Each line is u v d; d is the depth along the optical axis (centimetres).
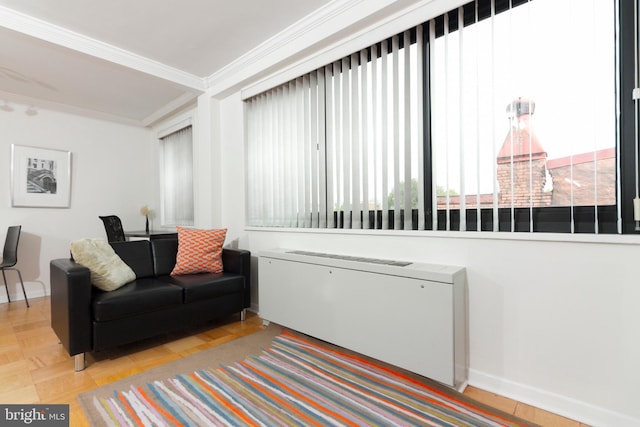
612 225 143
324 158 253
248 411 151
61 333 198
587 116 147
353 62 230
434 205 192
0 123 354
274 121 295
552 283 154
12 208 361
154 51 281
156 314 223
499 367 169
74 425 141
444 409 154
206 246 286
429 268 177
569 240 148
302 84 270
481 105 175
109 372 189
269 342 234
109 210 439
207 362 201
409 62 203
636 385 135
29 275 370
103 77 322
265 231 300
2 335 248
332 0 216
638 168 137
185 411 150
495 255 170
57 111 394
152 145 483
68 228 401
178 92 363
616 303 139
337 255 233
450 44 187
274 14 229
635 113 137
